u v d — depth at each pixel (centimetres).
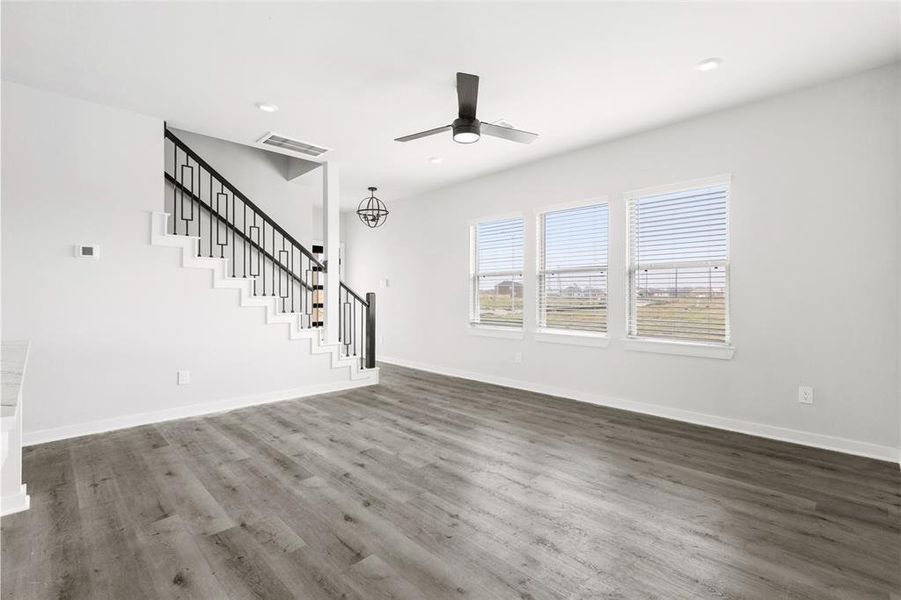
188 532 215
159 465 296
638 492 259
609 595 172
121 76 317
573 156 479
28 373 336
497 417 414
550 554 198
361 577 182
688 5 237
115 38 269
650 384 424
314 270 519
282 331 477
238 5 238
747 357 365
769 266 353
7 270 328
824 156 327
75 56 290
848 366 319
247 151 568
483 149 470
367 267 786
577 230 484
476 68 304
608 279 454
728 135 371
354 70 307
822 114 327
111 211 369
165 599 169
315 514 232
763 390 357
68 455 314
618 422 398
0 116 324
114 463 299
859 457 311
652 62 296
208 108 370
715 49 280
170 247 401
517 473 286
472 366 597
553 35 265
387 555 197
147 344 389
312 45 277
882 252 306
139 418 385
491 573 185
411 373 640
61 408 349
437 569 187
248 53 286
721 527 220
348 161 512
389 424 391
